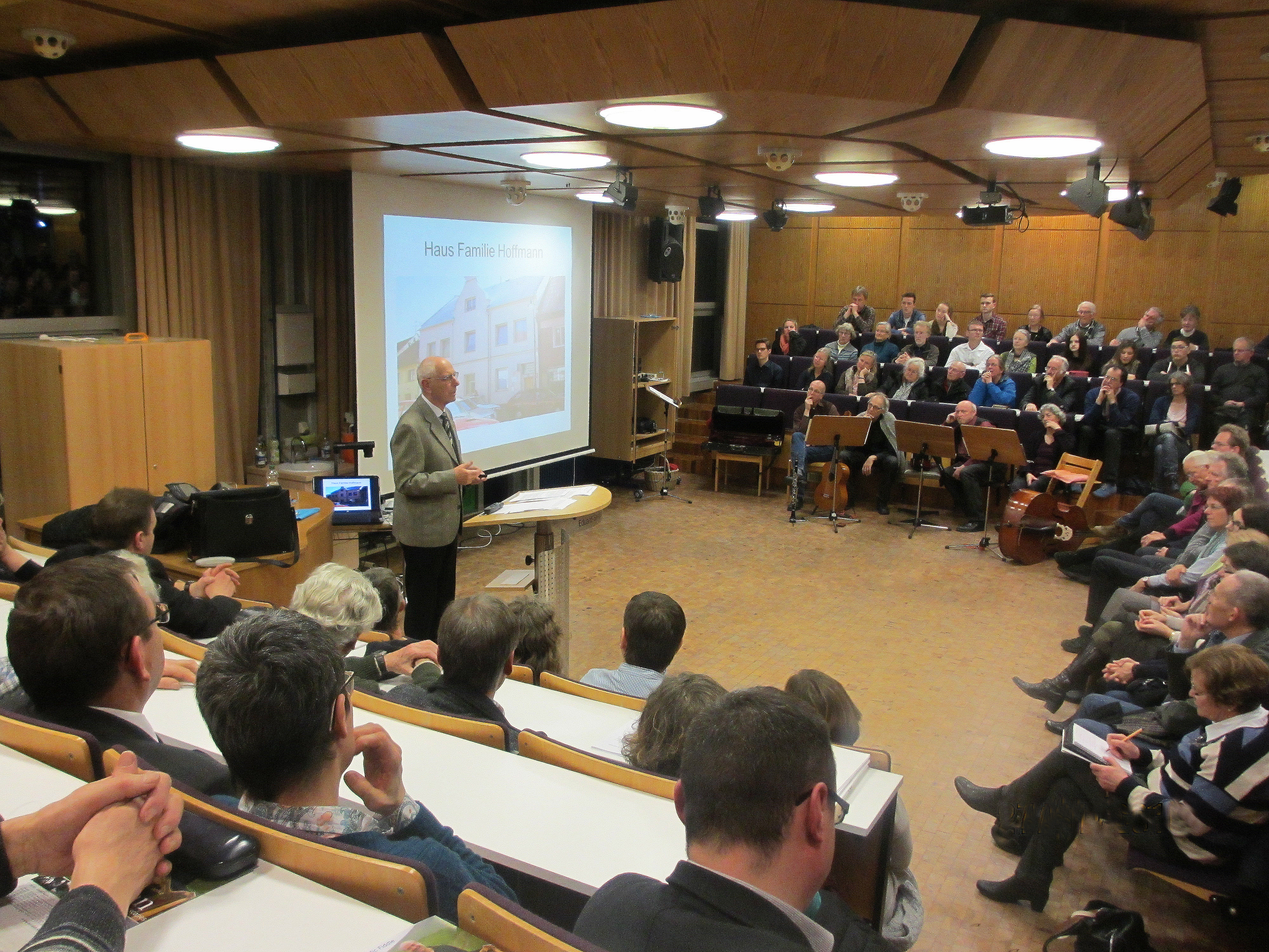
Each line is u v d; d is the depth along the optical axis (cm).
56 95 417
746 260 1188
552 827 152
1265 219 991
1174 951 285
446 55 328
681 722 186
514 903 91
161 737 178
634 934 99
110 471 470
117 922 82
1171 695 335
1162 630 369
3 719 127
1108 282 1073
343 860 98
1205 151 497
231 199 580
